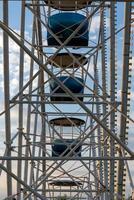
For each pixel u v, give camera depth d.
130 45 16.08
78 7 18.59
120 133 16.88
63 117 22.75
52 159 13.33
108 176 20.69
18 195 18.58
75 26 18.44
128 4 15.34
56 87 19.86
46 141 23.73
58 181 27.36
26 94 17.95
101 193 21.75
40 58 19.64
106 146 19.50
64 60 19.77
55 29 18.69
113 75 18.45
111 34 16.83
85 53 18.52
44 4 17.48
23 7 17.23
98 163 23.73
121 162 17.11
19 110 18.33
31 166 22.89
